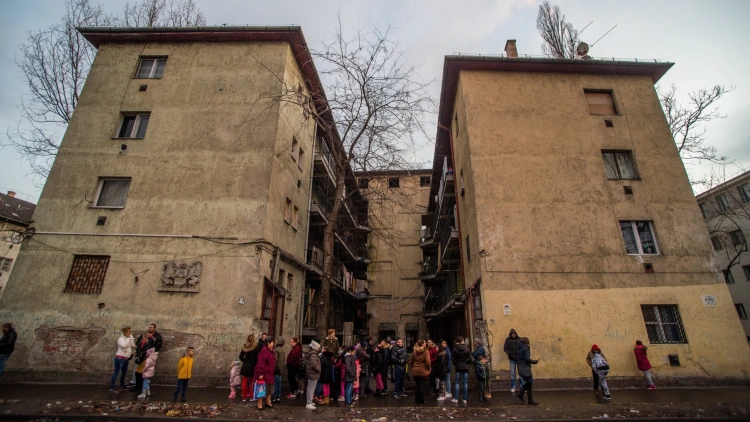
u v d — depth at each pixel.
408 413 7.74
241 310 11.22
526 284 11.74
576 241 12.28
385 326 27.78
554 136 13.76
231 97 14.28
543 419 7.37
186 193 12.79
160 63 15.28
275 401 9.00
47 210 12.54
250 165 13.16
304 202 17.36
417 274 29.09
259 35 15.23
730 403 8.04
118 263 11.89
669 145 13.77
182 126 13.80
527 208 12.69
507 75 14.88
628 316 11.41
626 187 13.04
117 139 13.56
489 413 7.75
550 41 19.67
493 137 13.73
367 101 13.35
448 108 17.94
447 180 17.77
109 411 7.36
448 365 9.92
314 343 8.55
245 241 12.09
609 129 13.93
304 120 17.25
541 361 10.91
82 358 10.84
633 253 12.39
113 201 12.99
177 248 12.06
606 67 14.79
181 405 7.84
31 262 11.89
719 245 26.59
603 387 9.09
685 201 12.95
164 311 11.30
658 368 10.84
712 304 11.59
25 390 9.12
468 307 14.55
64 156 13.30
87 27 14.88
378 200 15.76
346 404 8.82
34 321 11.19
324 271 12.57
